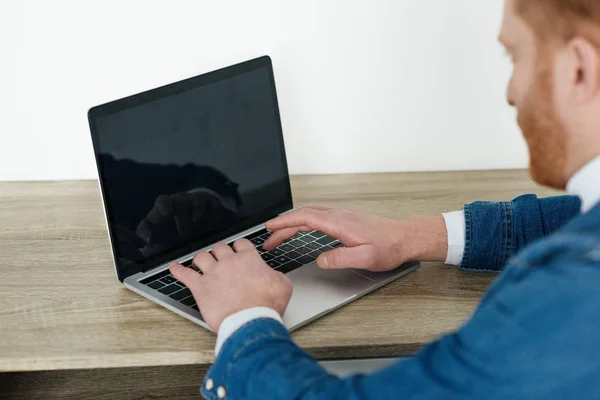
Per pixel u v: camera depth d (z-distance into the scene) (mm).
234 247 1092
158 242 1166
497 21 1472
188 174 1195
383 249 1112
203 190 1216
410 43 1486
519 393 687
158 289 1104
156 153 1153
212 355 972
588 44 706
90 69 1459
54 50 1438
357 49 1484
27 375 1249
